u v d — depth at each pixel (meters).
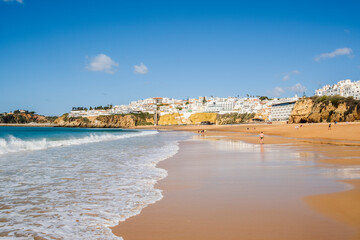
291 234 5.34
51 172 12.98
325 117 121.62
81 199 8.21
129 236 5.43
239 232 5.50
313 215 6.38
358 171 12.18
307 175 11.40
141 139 48.31
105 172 13.00
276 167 13.80
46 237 5.45
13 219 6.50
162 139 48.22
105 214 6.80
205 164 15.54
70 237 5.43
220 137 53.59
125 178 11.50
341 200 7.52
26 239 5.35
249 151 22.94
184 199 8.06
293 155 19.03
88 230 5.78
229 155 20.12
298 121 137.62
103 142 37.97
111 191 9.20
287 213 6.56
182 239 5.23
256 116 194.00
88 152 22.97
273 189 9.03
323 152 20.56
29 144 28.72
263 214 6.53
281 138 42.38
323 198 7.76
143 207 7.33
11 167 14.50
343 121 112.06
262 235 5.33
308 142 32.56
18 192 9.11
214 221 6.15
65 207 7.42
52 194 8.84
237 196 8.26
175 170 13.54
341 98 121.00
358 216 6.26
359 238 5.10
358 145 26.88
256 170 13.04
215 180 10.84
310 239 5.10
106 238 5.36
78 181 10.89
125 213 6.85
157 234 5.50
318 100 130.62
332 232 5.40
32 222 6.29
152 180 11.05
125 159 18.17
